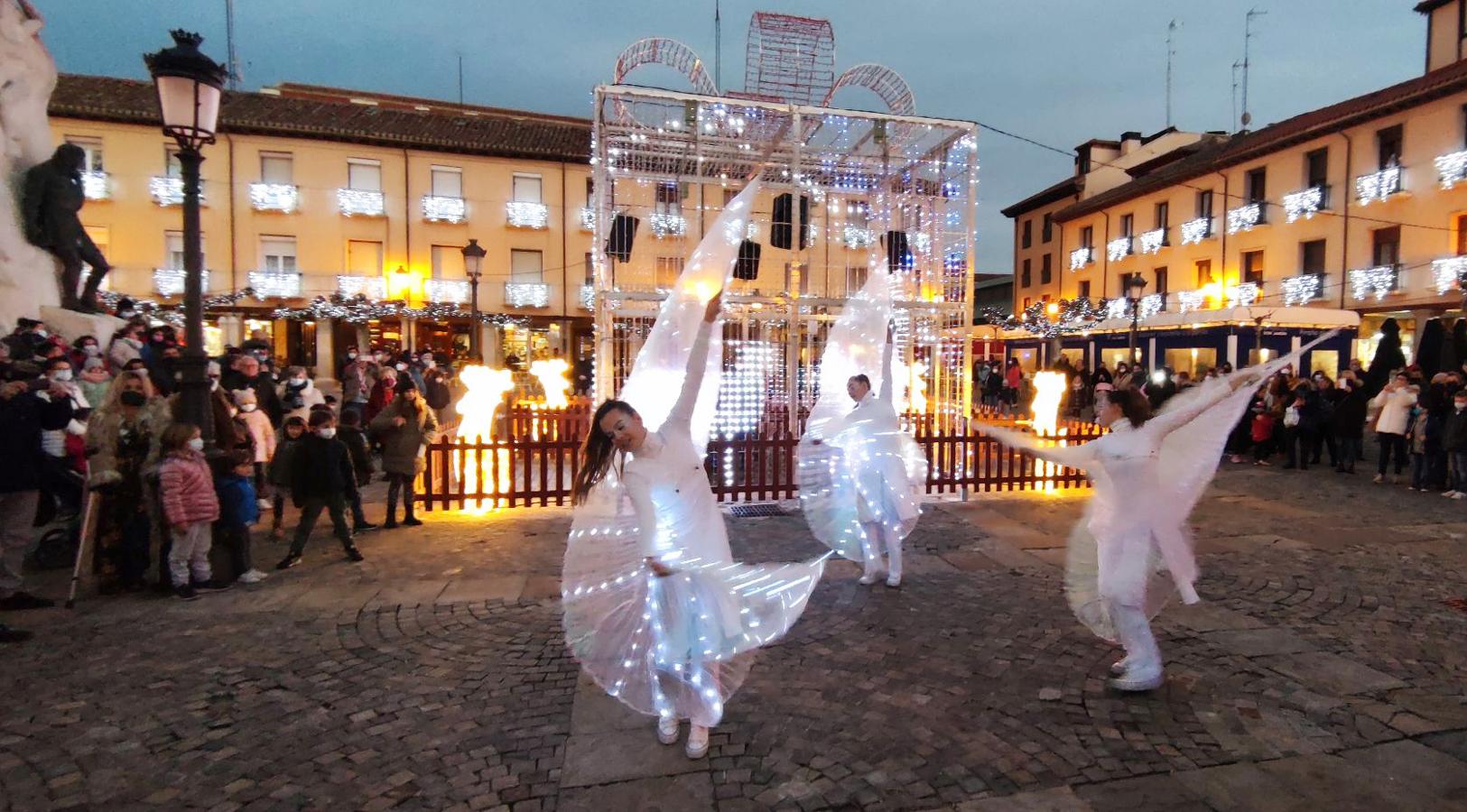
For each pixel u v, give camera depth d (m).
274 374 13.88
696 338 3.89
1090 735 3.82
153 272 27.53
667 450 3.69
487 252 30.44
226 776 3.47
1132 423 4.29
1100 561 4.30
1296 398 12.64
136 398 6.13
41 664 4.69
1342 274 23.64
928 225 10.95
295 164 28.89
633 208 11.60
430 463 9.02
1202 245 29.44
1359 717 4.00
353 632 5.27
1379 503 9.83
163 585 6.04
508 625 5.39
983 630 5.28
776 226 10.87
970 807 3.23
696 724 3.63
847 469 6.42
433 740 3.79
